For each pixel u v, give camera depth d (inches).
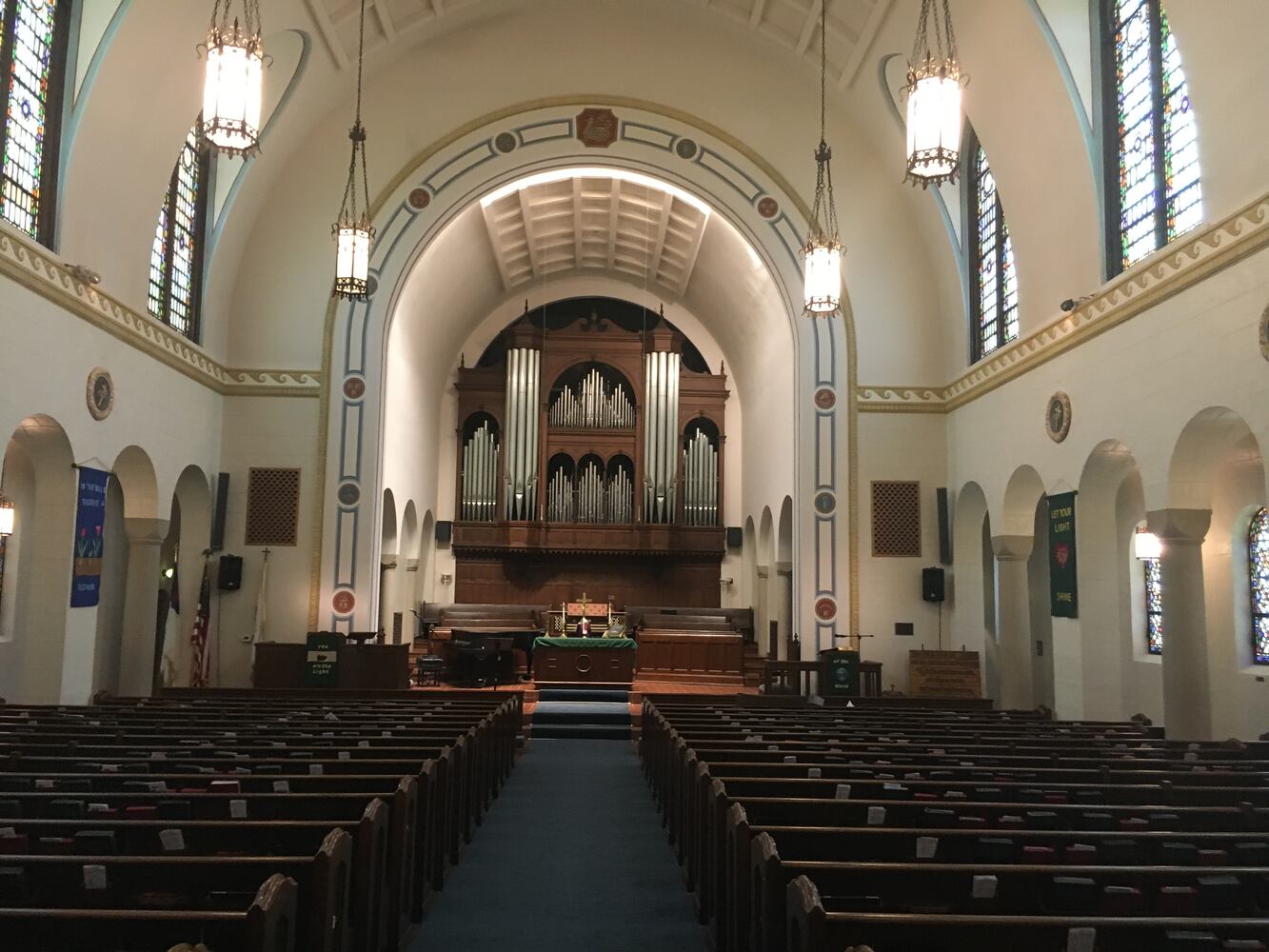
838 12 624.4
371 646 626.5
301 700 487.5
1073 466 521.3
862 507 710.5
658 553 1000.2
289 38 620.1
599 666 701.9
